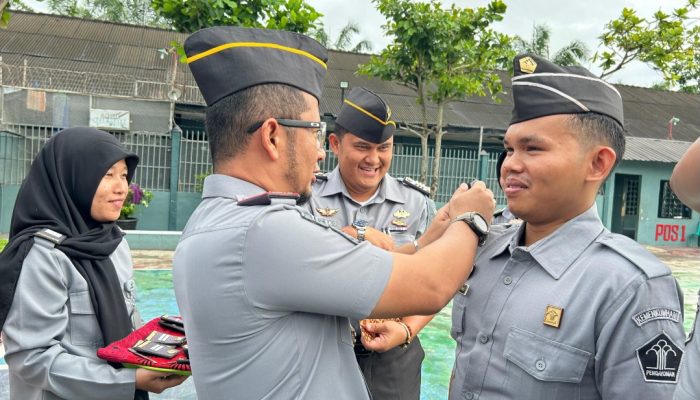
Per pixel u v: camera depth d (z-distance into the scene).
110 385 1.85
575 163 1.42
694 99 22.72
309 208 2.82
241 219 1.26
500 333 1.54
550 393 1.42
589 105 1.41
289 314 1.25
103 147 2.25
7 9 4.67
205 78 1.40
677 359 1.29
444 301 1.32
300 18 7.13
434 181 12.11
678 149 15.26
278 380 1.24
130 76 14.73
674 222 14.88
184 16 6.90
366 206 2.87
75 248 2.07
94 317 2.07
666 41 10.57
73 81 14.01
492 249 1.72
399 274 1.26
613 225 15.67
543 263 1.52
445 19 10.38
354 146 2.73
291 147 1.36
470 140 16.84
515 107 1.49
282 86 1.35
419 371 2.61
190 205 12.02
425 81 11.88
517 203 1.49
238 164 1.38
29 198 2.15
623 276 1.38
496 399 1.51
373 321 2.22
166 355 1.82
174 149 11.87
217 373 1.29
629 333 1.33
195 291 1.29
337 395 1.30
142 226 11.74
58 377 1.87
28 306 1.91
